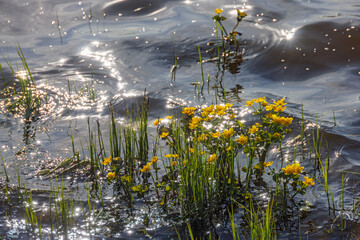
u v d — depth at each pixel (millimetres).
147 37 8031
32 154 4672
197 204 3686
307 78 6457
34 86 6328
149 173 4219
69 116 5543
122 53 7457
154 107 5672
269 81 6453
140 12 9305
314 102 5691
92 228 3494
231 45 7570
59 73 6777
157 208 3746
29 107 5680
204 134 4109
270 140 3939
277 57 7023
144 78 6605
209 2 9633
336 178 4035
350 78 6320
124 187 4086
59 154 4680
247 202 3775
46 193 4000
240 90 6148
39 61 7215
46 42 7980
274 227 3416
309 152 4488
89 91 6191
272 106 4059
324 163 4281
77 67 6984
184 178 3838
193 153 3889
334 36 7371
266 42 7457
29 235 3420
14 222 3580
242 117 5281
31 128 5250
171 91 6133
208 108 4133
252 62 6992
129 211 3715
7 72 6793
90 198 3912
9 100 5953
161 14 9125
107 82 6469
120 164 4156
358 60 6773
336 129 4918
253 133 4039
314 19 8039
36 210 3742
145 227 3508
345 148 4512
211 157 3828
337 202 3686
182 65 7070
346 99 5715
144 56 7363
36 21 8883
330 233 3318
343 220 3457
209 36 7938
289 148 4598
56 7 9578
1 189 4055
